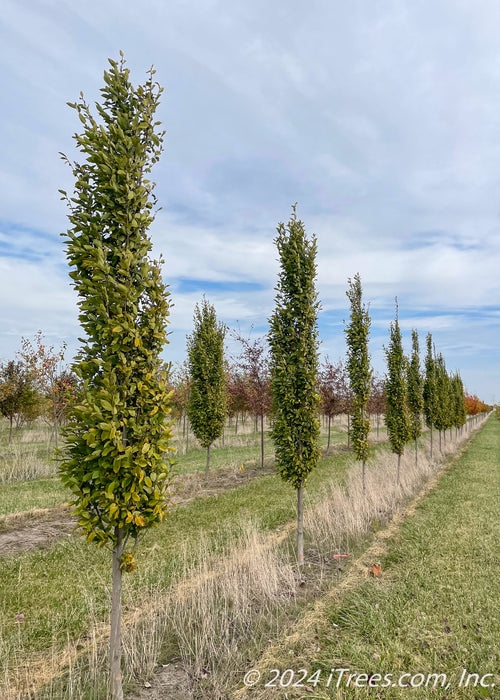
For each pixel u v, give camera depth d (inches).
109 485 117.0
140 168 142.5
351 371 403.2
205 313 518.0
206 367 502.6
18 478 486.6
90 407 116.2
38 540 285.3
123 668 148.3
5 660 149.3
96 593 206.8
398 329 512.7
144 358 132.9
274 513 354.3
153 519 131.5
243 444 825.5
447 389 938.1
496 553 259.1
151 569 234.8
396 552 263.0
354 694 133.6
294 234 271.0
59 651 159.5
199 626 172.9
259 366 597.6
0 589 210.5
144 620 178.5
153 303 141.0
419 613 185.5
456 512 359.9
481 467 623.8
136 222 132.0
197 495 422.9
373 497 367.6
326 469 567.8
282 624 178.1
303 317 262.8
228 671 145.9
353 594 203.5
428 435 1169.4
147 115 143.6
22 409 765.9
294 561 251.3
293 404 261.3
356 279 408.8
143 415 130.9
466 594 204.1
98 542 127.1
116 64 138.7
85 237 126.9
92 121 132.0
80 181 129.0
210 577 217.0
